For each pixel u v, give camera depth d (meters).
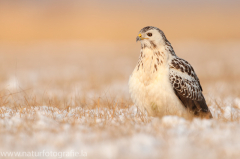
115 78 23.42
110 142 6.80
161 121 8.43
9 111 10.19
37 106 10.85
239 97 14.23
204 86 18.98
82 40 54.38
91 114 9.85
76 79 22.59
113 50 42.25
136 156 6.10
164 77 9.30
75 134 7.39
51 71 27.09
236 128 7.85
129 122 8.49
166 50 9.56
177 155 6.14
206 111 10.09
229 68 27.58
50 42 51.38
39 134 7.39
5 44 48.00
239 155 6.16
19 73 25.28
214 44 46.44
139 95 9.55
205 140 6.88
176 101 9.41
